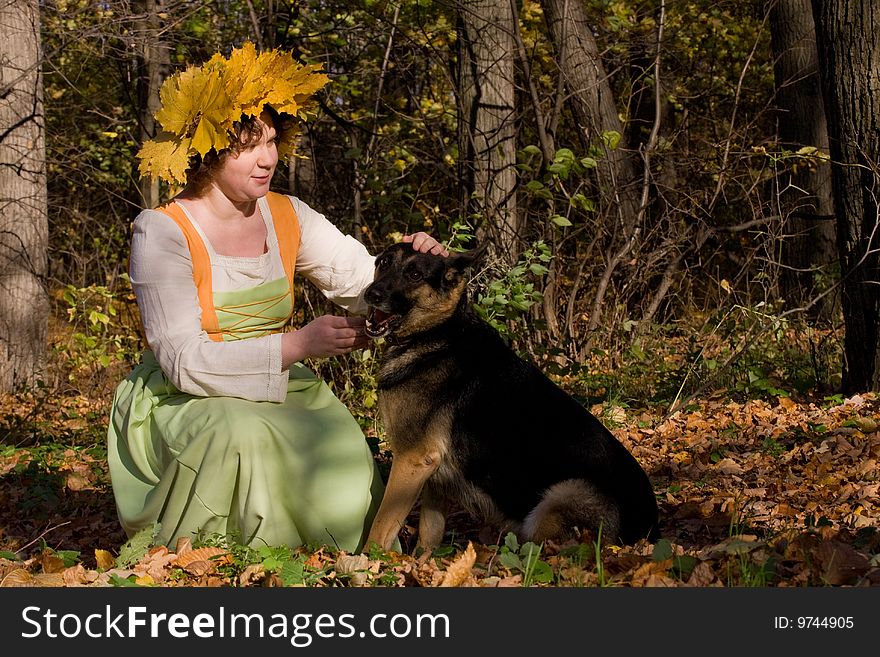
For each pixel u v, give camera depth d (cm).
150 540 408
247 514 402
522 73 968
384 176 948
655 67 1046
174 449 414
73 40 1102
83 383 1117
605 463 430
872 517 485
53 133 1425
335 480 412
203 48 1056
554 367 839
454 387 436
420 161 947
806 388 855
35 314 1134
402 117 966
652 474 630
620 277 1012
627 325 931
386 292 435
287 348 412
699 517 522
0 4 1117
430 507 453
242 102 404
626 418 802
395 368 442
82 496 638
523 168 830
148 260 415
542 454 428
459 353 441
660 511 541
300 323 890
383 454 647
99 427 873
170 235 417
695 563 373
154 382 440
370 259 479
